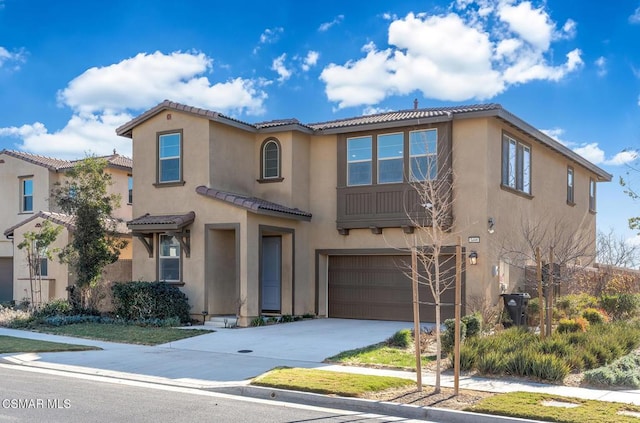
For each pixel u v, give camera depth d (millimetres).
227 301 19250
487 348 11812
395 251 19156
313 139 20891
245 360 12367
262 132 20438
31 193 27156
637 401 8766
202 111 18844
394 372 11164
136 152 20375
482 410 8164
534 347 11562
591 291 21734
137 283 18453
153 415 8094
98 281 20188
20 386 9977
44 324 18062
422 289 19016
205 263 18609
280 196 20156
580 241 22531
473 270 17656
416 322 9641
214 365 11852
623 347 12578
